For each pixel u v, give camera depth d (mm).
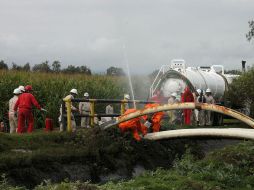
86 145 14680
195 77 28109
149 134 16719
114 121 16000
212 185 11688
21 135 14742
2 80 26453
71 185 9766
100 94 30516
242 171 13461
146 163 15586
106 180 13828
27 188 11797
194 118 26406
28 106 17906
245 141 16094
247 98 30766
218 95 30453
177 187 11102
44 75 29953
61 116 16875
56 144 14492
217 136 15117
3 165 11648
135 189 10547
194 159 15945
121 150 15125
